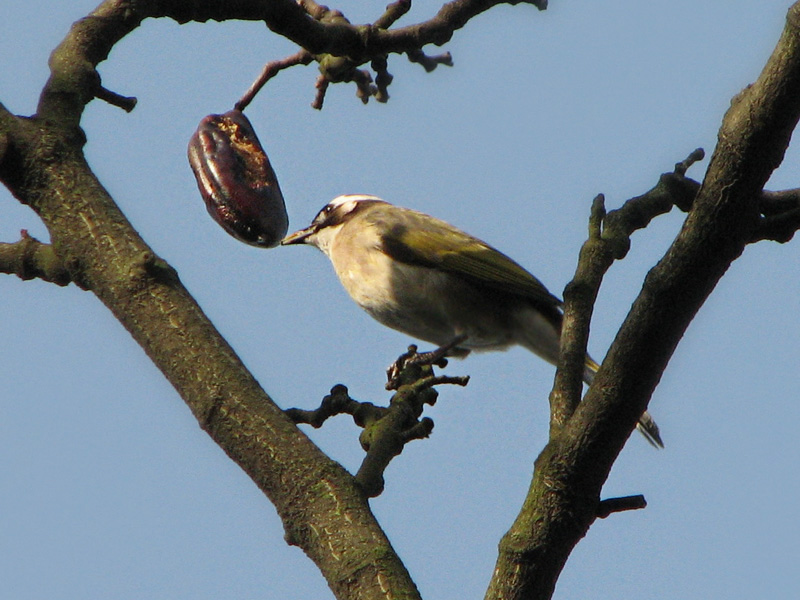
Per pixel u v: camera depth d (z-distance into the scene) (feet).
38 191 21.48
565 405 23.73
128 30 24.58
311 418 25.26
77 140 22.39
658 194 28.94
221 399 19.31
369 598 17.37
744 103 20.02
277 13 27.48
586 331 25.04
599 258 26.43
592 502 21.56
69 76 23.12
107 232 21.03
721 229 20.52
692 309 21.03
